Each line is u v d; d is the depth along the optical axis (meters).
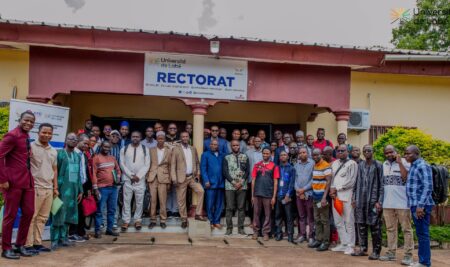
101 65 9.85
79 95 12.19
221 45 9.86
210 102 10.19
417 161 7.23
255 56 10.05
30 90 9.61
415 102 12.75
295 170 9.50
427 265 7.18
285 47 10.00
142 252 7.91
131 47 9.62
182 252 8.05
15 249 7.23
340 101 10.66
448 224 10.25
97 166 9.15
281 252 8.34
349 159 8.52
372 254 7.86
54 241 7.86
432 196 7.38
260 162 9.77
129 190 9.70
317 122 12.55
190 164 9.98
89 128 10.36
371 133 12.52
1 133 9.03
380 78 12.64
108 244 8.56
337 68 10.68
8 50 11.00
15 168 7.02
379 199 7.79
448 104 12.86
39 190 7.43
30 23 9.02
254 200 9.74
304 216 9.39
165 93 10.02
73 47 9.51
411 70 12.29
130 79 9.93
